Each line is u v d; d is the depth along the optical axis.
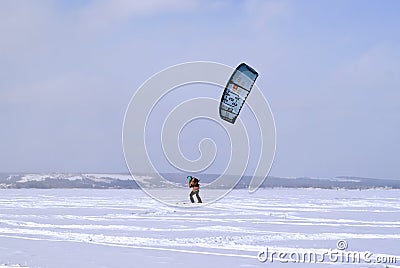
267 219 21.22
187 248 12.74
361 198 42.31
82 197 40.84
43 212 24.47
